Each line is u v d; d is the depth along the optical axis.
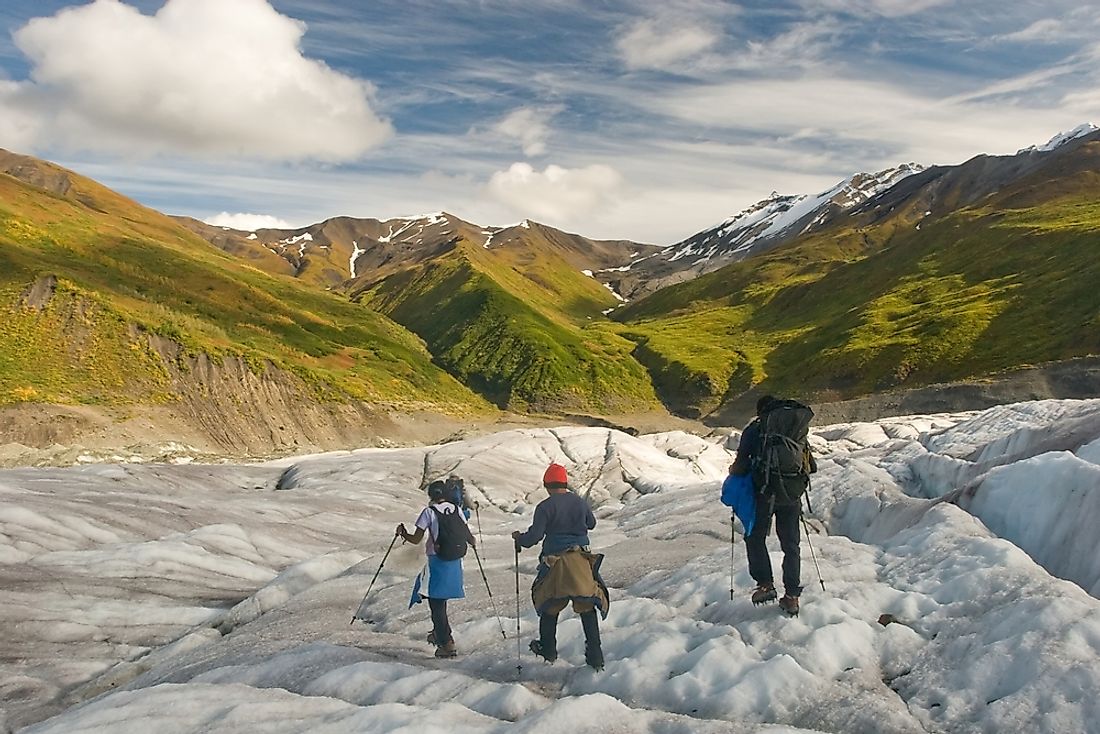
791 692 6.19
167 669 10.16
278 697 6.82
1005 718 5.42
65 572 14.41
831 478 15.89
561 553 7.22
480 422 92.88
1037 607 6.44
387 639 9.45
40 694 10.33
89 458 45.84
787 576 7.40
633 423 105.44
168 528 18.41
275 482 33.59
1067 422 14.01
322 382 82.50
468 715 6.15
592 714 5.76
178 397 69.81
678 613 8.55
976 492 11.30
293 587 13.70
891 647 6.80
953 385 83.44
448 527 8.51
